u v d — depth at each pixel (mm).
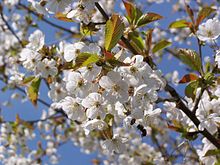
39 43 678
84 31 657
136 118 604
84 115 648
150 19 687
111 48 588
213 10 710
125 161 1803
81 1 624
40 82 697
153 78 599
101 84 587
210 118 685
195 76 698
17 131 1724
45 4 632
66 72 662
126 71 585
